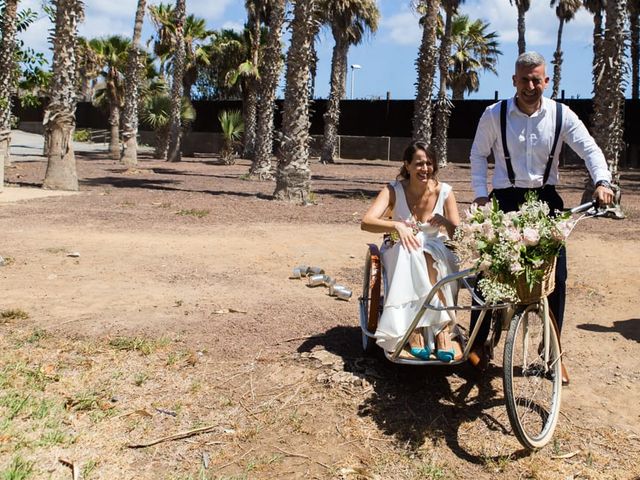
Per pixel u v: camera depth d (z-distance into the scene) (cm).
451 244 403
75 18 1477
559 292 411
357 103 3600
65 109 1488
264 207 1305
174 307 570
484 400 400
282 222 1104
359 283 683
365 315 466
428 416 380
